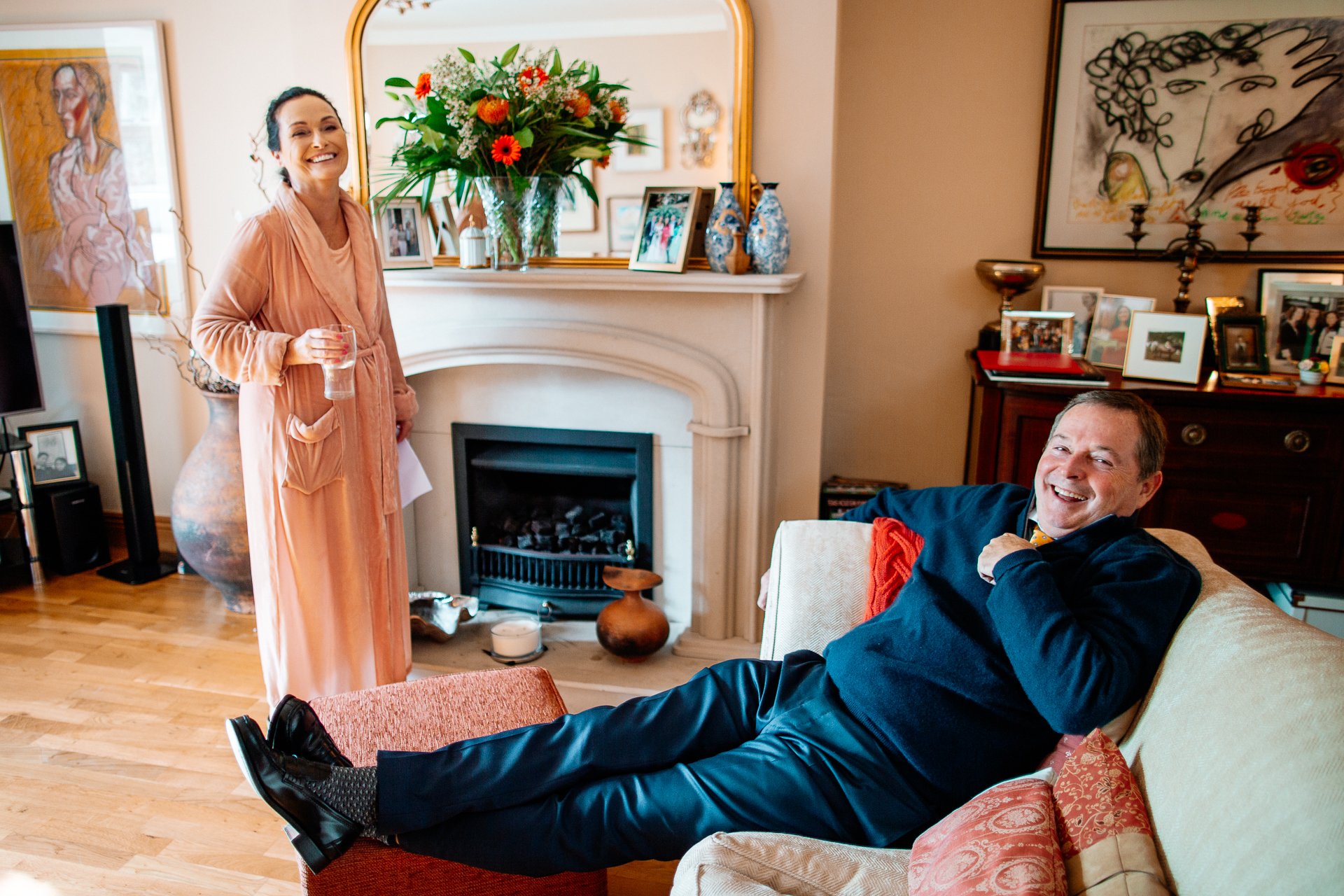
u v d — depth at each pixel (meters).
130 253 3.39
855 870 1.16
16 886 1.76
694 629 2.84
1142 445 1.38
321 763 1.41
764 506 2.73
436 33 2.71
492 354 2.75
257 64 3.12
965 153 2.90
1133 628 1.24
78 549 3.37
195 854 1.87
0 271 3.10
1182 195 2.77
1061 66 2.76
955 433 3.11
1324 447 2.38
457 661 2.75
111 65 3.23
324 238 2.04
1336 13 2.55
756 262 2.51
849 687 1.44
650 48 2.57
